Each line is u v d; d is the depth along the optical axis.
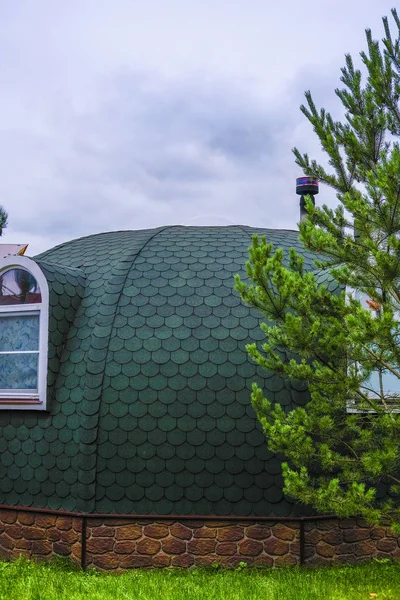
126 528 12.38
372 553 12.78
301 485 9.84
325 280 13.87
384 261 9.37
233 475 12.41
